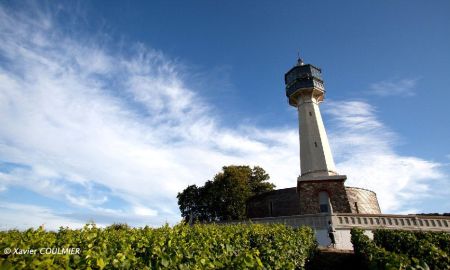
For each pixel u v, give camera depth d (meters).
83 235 7.45
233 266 6.21
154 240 6.87
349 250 22.00
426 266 6.92
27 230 7.04
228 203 52.34
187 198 57.41
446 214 37.12
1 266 4.21
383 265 6.99
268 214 44.75
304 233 16.66
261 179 59.88
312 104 42.47
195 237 8.54
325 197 32.81
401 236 14.71
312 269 16.88
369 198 44.31
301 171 38.88
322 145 38.53
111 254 5.37
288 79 45.78
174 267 5.88
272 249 10.19
